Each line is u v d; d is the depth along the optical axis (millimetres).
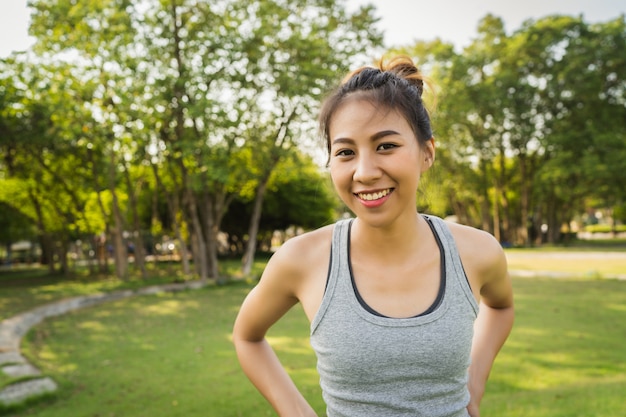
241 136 18547
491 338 1542
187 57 17141
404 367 1203
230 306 13648
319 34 18016
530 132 31875
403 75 1478
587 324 9766
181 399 5926
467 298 1270
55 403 5953
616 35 30703
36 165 22688
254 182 21312
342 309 1239
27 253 46344
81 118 16734
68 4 16516
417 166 1214
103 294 15633
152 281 19234
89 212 23453
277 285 1373
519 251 30047
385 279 1253
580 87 30047
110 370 7359
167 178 23234
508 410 4781
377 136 1160
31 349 8773
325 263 1314
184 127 18250
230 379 6711
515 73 32219
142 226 31406
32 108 18156
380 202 1169
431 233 1331
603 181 30969
